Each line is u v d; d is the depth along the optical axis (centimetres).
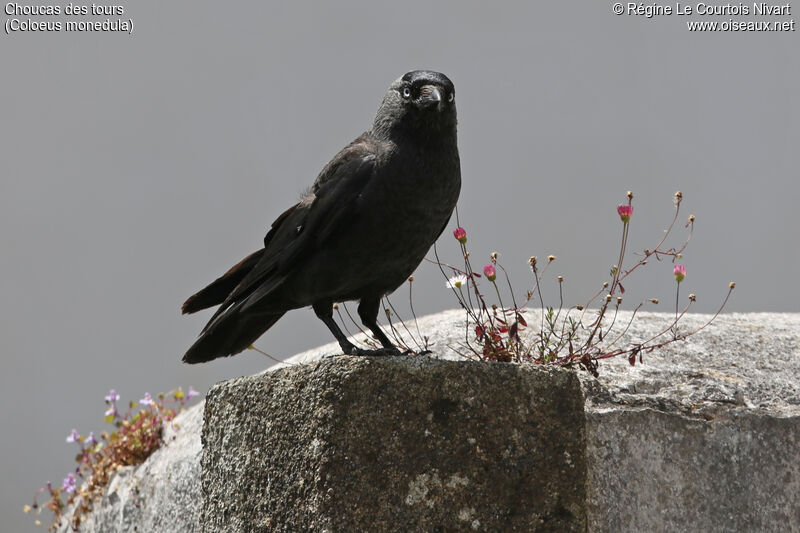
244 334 1080
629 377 998
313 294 988
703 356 1102
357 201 949
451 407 790
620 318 1203
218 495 891
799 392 1009
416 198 949
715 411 937
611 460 892
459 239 1009
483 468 787
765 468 928
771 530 918
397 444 782
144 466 1334
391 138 962
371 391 785
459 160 990
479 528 780
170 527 1202
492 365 802
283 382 832
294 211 1000
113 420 1457
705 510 905
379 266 972
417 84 953
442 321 1186
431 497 779
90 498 1423
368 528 770
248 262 1047
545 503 792
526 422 798
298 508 796
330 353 1178
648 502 893
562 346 1020
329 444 779
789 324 1240
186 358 1062
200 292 1053
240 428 873
